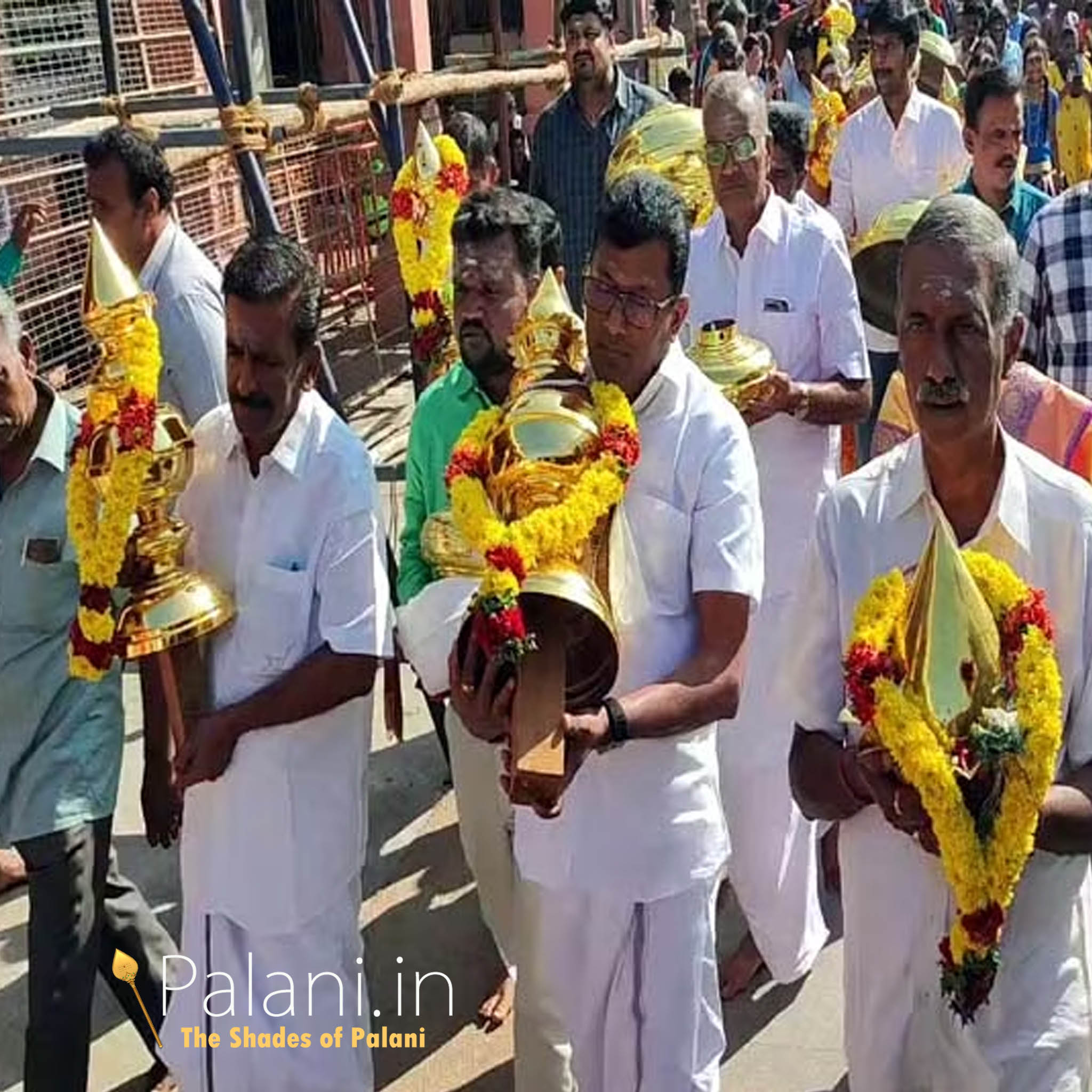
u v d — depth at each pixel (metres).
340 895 2.85
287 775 2.74
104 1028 3.79
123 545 2.58
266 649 2.72
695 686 2.41
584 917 2.63
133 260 3.65
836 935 3.95
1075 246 3.73
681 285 2.42
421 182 4.25
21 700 3.01
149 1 8.73
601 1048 2.71
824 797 2.26
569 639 2.32
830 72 8.64
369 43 11.73
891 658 2.07
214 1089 2.82
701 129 4.22
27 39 7.79
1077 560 2.13
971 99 4.57
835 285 3.74
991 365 2.02
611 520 2.35
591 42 6.00
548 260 3.12
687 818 2.58
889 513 2.22
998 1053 2.17
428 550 2.95
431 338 4.26
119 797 4.89
